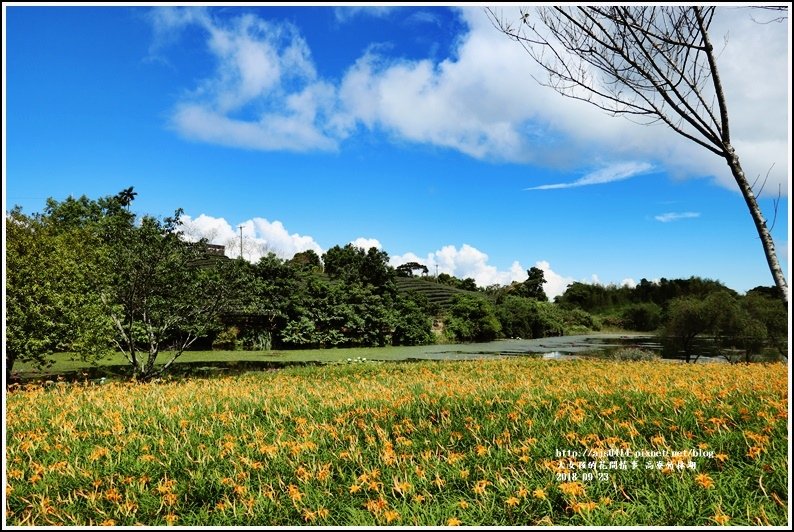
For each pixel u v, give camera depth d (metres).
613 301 67.75
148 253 12.51
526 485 3.52
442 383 7.96
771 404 4.95
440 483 3.64
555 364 12.81
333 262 50.16
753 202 2.96
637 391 6.36
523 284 70.44
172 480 3.84
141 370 12.66
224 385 9.30
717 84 3.07
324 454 4.43
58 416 6.08
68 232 14.99
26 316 11.05
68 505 3.64
